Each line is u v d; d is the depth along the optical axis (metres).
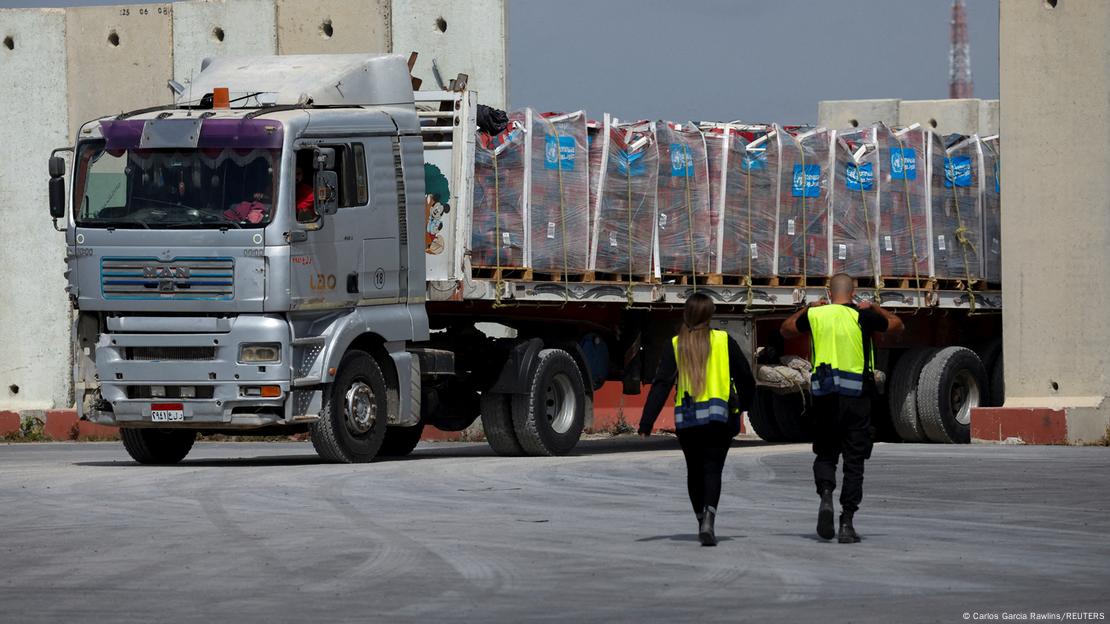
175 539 36.78
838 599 28.41
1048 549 34.78
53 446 77.38
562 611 27.30
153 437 59.22
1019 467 55.50
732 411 35.34
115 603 28.42
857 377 35.97
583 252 62.31
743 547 35.19
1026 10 72.31
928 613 26.89
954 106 102.06
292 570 32.09
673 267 64.88
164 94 86.62
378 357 58.81
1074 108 71.25
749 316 67.00
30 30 87.44
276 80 57.91
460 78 60.44
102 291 54.59
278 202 53.38
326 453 56.59
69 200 55.19
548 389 63.09
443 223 59.72
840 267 70.19
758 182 67.31
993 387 77.25
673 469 55.34
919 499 45.19
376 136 57.31
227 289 53.47
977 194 76.56
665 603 28.08
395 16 83.56
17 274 87.38
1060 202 71.69
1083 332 71.19
